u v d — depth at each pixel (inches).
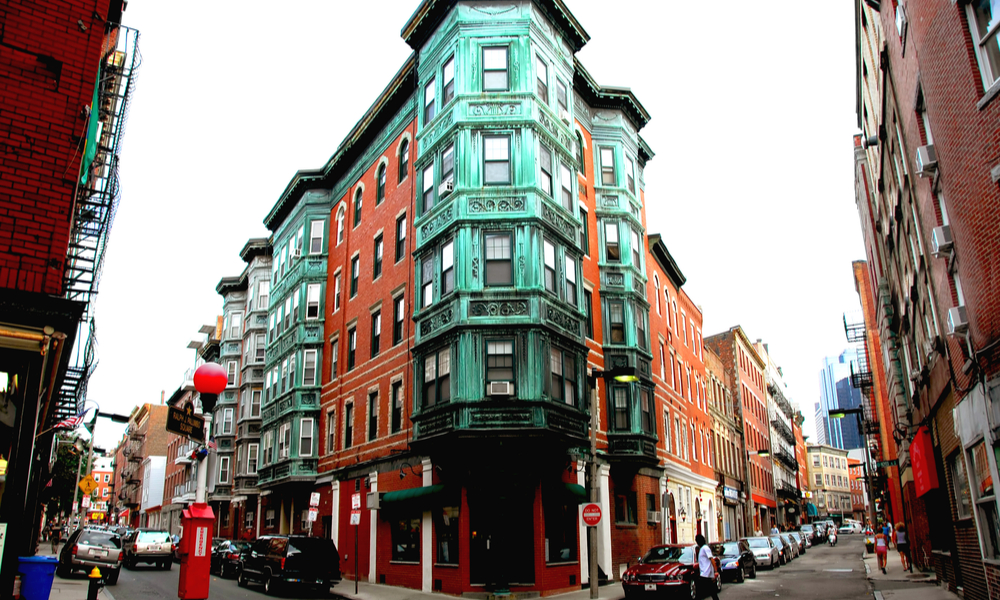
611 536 1027.3
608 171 1203.9
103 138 572.1
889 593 788.6
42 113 425.7
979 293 453.1
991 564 525.7
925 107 520.1
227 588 928.3
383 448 1018.7
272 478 1334.9
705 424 1712.6
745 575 1050.1
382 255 1128.8
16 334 386.3
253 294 1830.7
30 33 432.8
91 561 935.7
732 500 1893.5
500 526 792.3
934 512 876.0
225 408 1957.4
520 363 820.6
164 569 1238.3
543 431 793.6
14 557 375.2
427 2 993.5
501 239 870.4
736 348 2316.7
